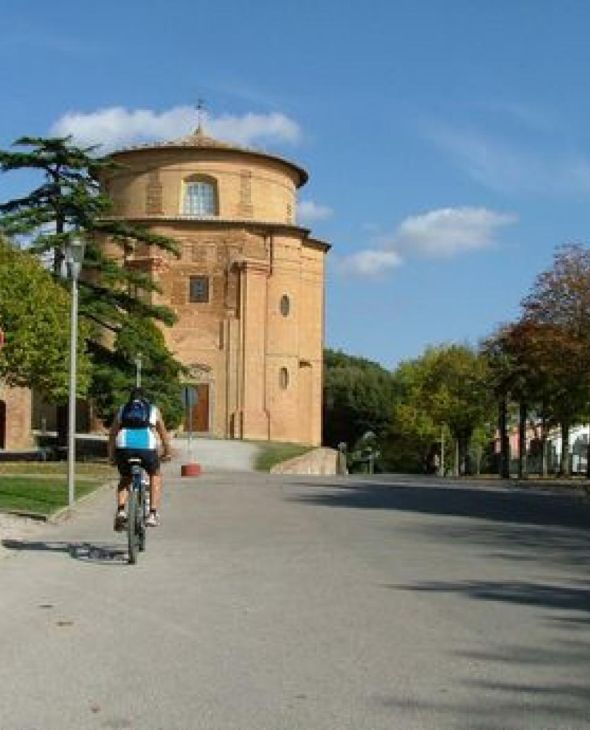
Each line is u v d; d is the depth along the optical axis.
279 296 76.19
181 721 6.35
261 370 75.25
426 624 9.38
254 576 12.12
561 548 15.95
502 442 68.81
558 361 51.84
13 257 42.41
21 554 13.80
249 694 6.97
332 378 105.69
